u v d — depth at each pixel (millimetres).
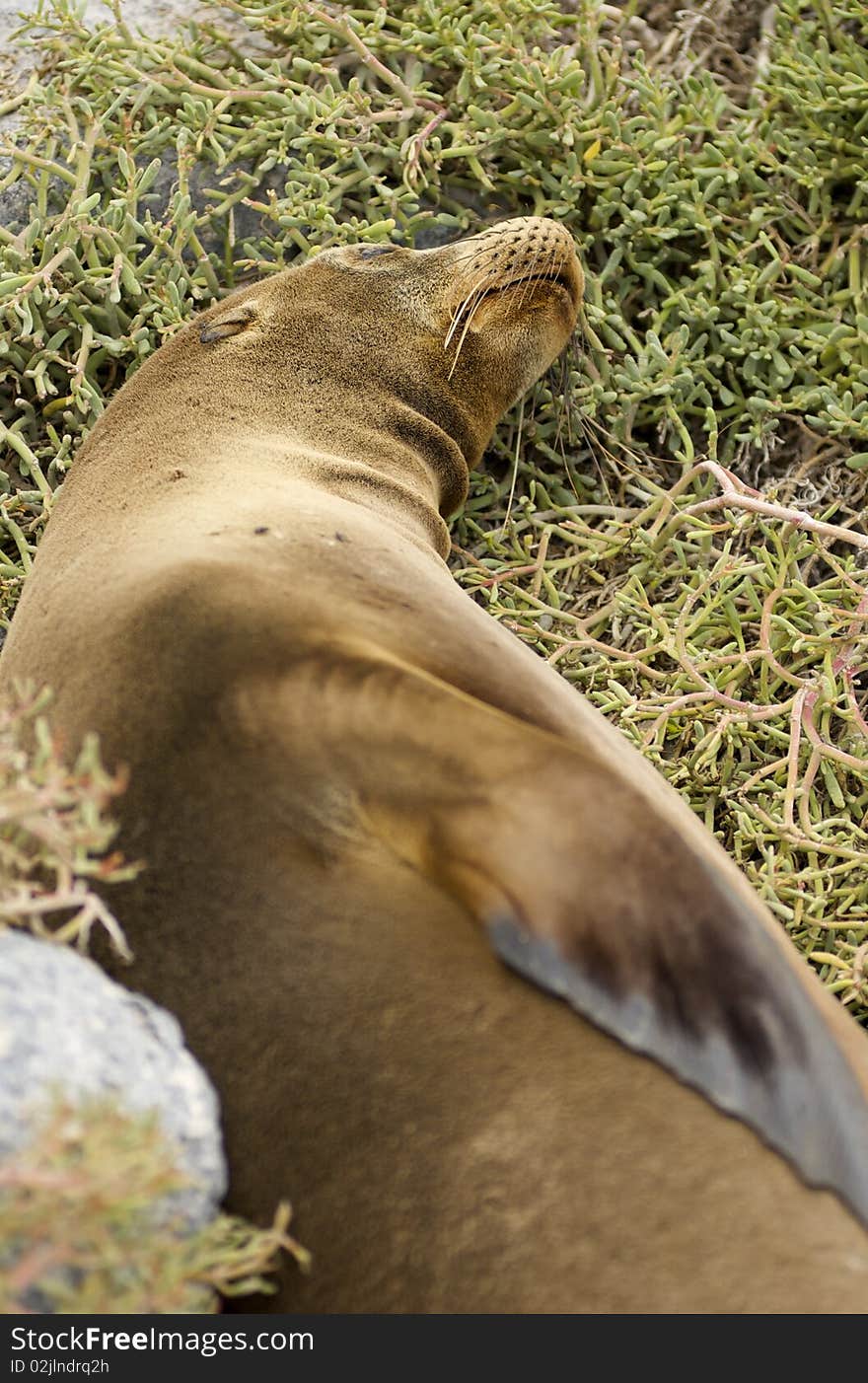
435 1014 4816
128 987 5137
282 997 4938
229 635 5609
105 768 5473
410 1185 4652
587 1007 4695
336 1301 4684
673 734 8594
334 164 10148
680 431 9727
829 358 9945
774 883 7684
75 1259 3824
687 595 8805
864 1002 7305
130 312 9922
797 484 9758
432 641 6031
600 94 10500
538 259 9141
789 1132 4656
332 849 5039
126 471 7648
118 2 10328
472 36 10219
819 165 10359
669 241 10477
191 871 5176
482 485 9719
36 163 9695
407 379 8742
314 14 10188
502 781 4898
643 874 4824
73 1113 3803
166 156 10336
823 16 10703
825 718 8359
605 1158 4590
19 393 9750
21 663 6488
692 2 11250
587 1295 4445
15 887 4785
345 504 7406
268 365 8477
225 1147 4891
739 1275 4441
